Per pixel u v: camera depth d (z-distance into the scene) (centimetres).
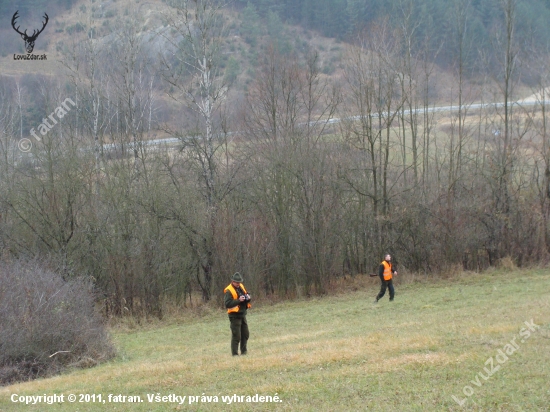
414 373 1021
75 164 2662
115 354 1695
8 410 1040
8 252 2489
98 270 2662
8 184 2678
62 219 2634
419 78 3925
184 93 2828
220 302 2675
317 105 3581
